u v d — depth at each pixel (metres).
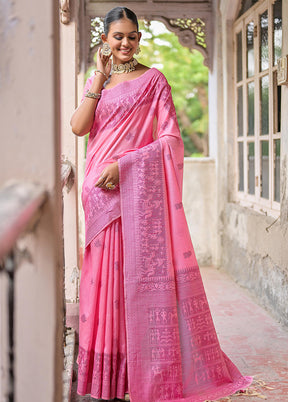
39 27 1.09
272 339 3.51
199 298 2.44
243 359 3.13
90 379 2.42
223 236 5.65
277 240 3.93
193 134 14.30
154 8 5.64
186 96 14.05
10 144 1.11
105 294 2.34
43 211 1.10
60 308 1.39
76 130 2.45
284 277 3.80
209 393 2.43
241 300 4.52
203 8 5.70
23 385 1.13
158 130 2.48
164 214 2.39
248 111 5.05
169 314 2.35
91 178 2.41
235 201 5.50
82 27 5.53
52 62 1.10
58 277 1.31
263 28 4.51
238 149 5.43
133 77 2.45
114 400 2.43
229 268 5.41
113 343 2.35
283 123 3.81
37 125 1.11
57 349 1.20
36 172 1.11
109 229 2.35
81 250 5.41
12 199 0.89
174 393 2.34
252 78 4.83
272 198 4.31
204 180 5.87
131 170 2.35
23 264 1.11
